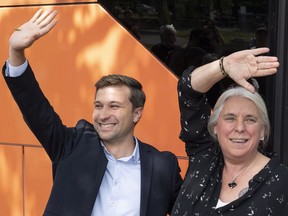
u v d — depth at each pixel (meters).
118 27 3.97
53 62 4.18
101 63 4.04
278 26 3.71
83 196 3.04
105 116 3.13
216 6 3.78
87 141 3.19
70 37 4.12
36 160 4.35
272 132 3.73
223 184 2.88
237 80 2.75
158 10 3.89
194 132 3.04
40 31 2.94
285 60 3.71
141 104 3.23
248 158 2.86
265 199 2.71
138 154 3.22
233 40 3.77
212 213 2.79
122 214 3.06
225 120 2.87
